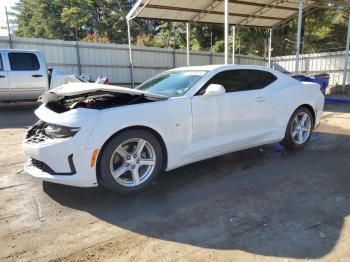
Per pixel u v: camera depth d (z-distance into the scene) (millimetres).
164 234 2721
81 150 3068
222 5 13953
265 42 28406
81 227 2854
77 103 3592
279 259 2352
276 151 5113
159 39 32312
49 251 2498
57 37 43125
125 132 3273
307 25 30922
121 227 2844
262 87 4590
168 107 3559
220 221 2912
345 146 5445
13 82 10078
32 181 3938
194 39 30953
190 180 3904
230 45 28641
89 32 42406
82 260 2383
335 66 19531
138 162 3428
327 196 3410
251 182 3826
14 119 9039
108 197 3439
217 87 3760
